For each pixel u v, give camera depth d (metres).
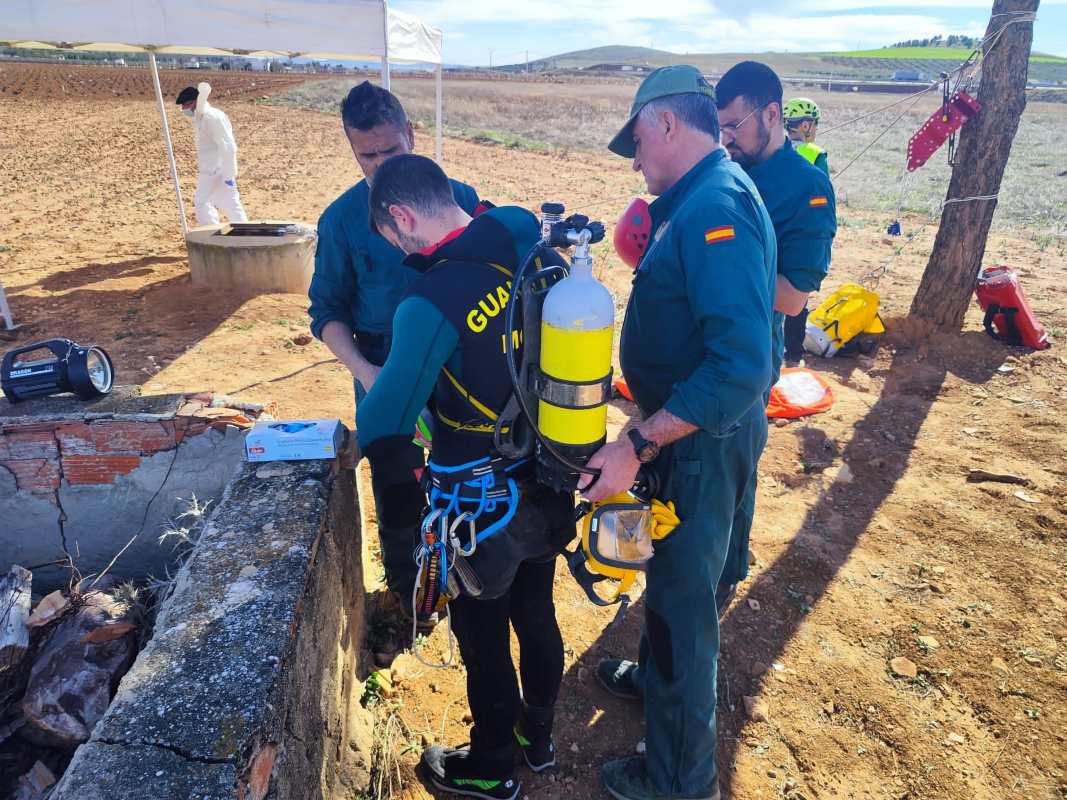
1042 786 2.52
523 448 1.86
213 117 8.67
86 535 3.01
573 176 17.33
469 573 1.90
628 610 3.34
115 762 1.40
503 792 2.36
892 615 3.32
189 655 1.65
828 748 2.67
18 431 2.78
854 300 6.27
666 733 2.25
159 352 6.20
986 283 6.34
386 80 6.06
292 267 7.76
